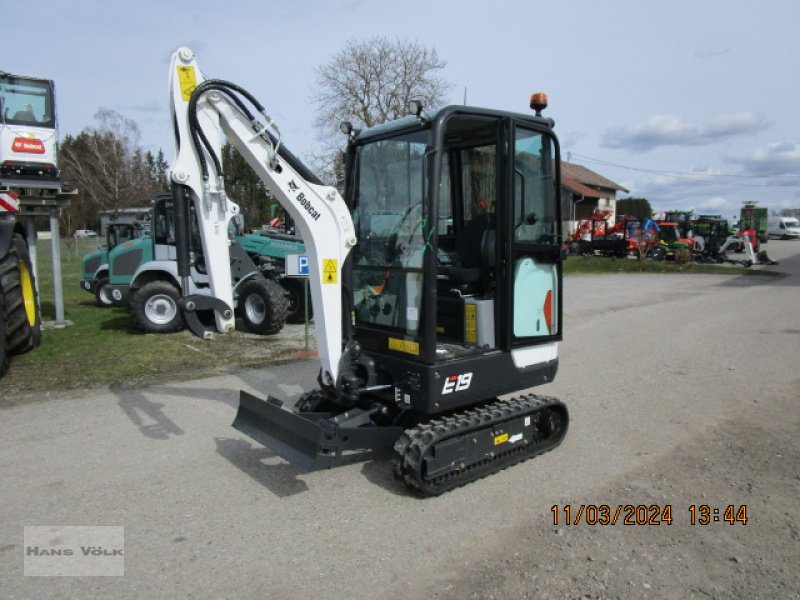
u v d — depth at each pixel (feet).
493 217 14.60
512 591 9.53
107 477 13.76
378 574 10.00
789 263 86.89
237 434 16.60
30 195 32.09
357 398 13.35
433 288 12.42
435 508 12.35
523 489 13.26
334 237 13.33
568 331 33.17
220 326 13.48
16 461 14.65
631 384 22.09
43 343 28.60
